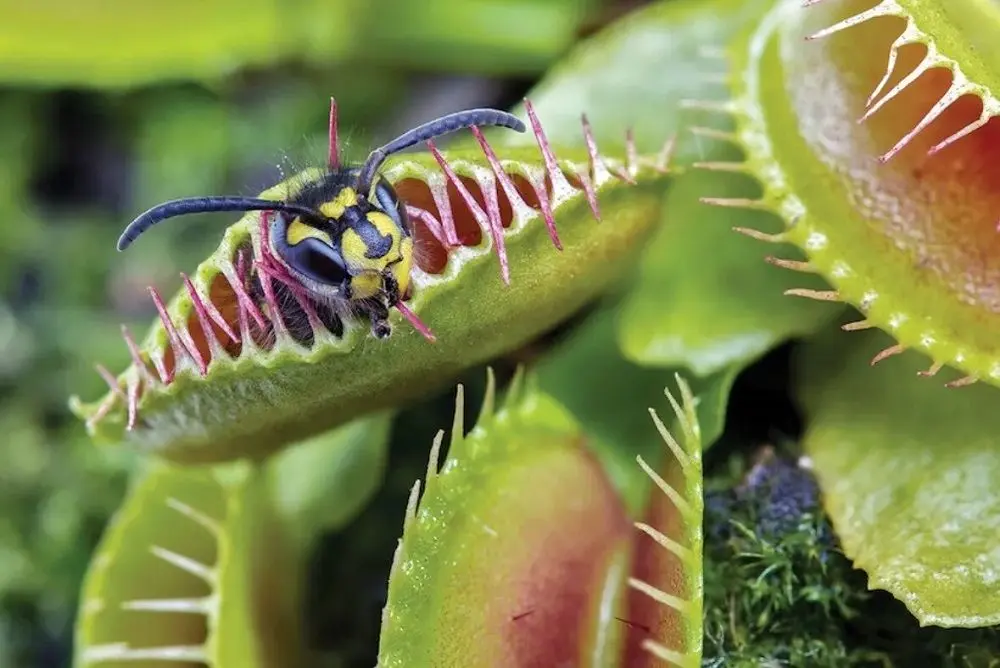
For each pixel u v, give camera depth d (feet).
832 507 0.25
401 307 0.24
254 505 0.27
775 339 0.26
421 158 0.24
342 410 0.25
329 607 0.29
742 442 0.27
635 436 0.26
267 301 0.24
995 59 0.24
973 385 0.25
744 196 0.26
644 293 0.26
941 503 0.25
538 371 0.27
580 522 0.26
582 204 0.24
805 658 0.25
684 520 0.24
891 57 0.24
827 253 0.25
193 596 0.28
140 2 0.31
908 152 0.24
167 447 0.25
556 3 0.31
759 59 0.25
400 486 0.29
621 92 0.27
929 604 0.24
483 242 0.24
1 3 0.31
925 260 0.24
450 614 0.24
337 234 0.24
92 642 0.27
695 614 0.24
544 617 0.25
